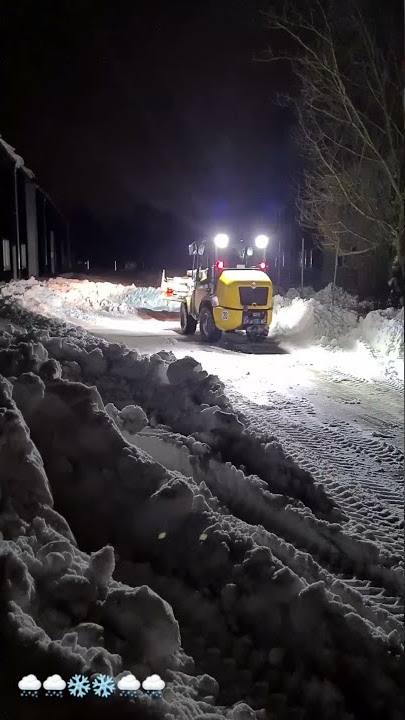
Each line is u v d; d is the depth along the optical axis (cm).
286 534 516
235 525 466
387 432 906
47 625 331
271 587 387
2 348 665
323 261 3225
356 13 1795
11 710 284
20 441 430
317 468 722
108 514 461
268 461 589
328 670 353
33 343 616
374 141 1988
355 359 1523
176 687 321
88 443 488
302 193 2792
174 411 665
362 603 422
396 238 1942
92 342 777
